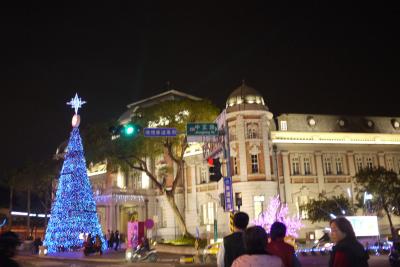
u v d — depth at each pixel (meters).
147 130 21.95
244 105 45.81
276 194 44.75
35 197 80.75
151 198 54.34
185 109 40.62
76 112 44.31
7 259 4.50
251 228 5.11
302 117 51.62
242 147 44.94
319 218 43.47
